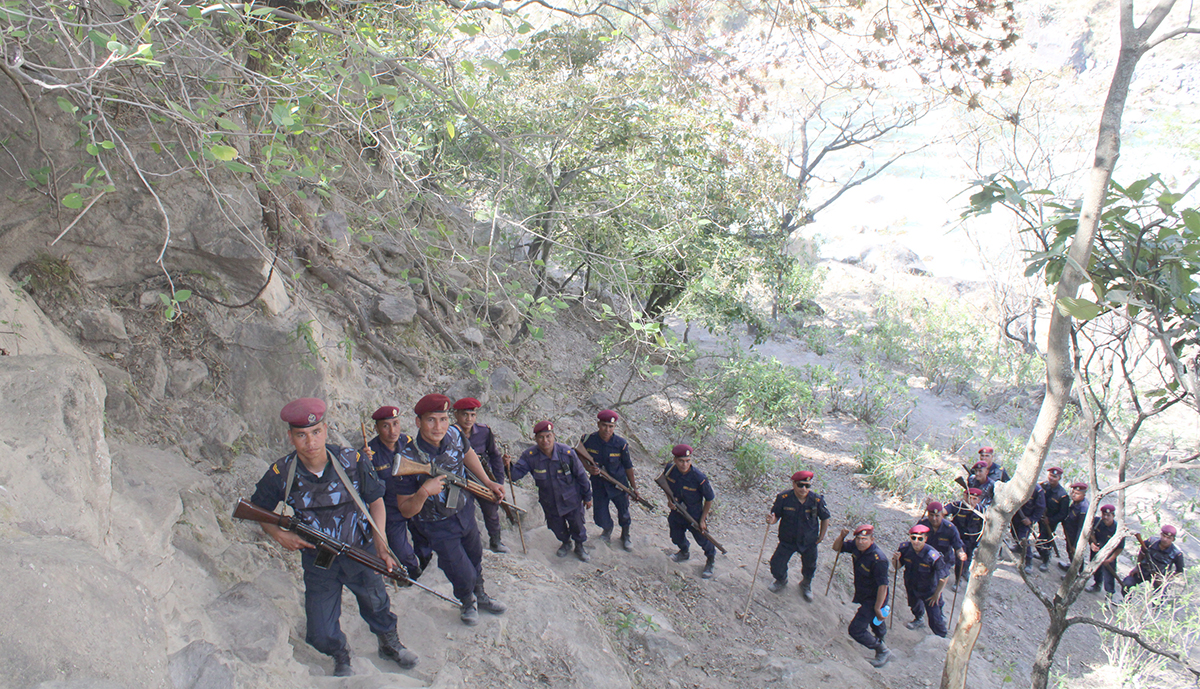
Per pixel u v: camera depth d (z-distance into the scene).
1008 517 5.45
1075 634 9.27
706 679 6.02
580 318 14.08
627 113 9.56
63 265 5.69
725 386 12.82
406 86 4.52
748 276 12.61
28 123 5.23
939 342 18.30
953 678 5.66
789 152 20.14
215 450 5.78
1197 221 4.32
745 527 9.85
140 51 3.12
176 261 6.25
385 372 8.43
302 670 4.05
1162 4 4.35
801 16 7.09
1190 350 5.65
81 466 3.35
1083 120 19.77
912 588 8.30
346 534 4.00
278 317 6.74
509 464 7.17
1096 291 4.77
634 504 9.62
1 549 2.49
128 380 5.57
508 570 6.29
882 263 28.14
